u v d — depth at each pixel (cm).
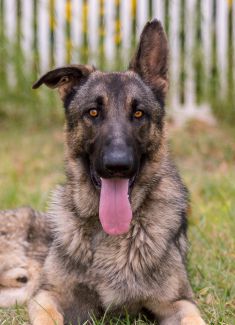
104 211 146
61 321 143
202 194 229
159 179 154
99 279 150
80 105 154
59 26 330
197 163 275
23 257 172
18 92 333
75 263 151
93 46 329
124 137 145
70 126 157
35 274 169
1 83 332
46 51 334
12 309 158
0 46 327
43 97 332
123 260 149
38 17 334
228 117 333
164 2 329
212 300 158
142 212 151
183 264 155
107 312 151
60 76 158
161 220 153
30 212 179
